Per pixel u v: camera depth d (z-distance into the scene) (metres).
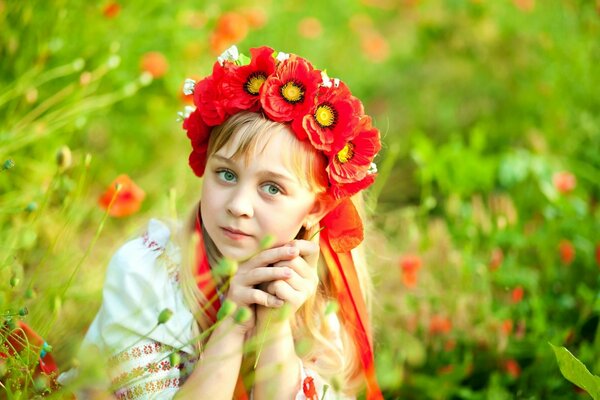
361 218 1.72
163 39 2.99
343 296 1.68
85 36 2.71
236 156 1.43
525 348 2.18
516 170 2.95
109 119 2.91
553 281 2.50
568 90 3.62
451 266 2.49
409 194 3.60
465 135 4.03
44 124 2.20
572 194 2.97
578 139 3.37
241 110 1.46
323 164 1.47
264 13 3.63
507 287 2.30
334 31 4.51
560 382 2.08
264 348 1.56
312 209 1.54
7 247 1.78
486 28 4.33
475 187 3.04
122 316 1.52
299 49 4.02
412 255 2.56
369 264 2.36
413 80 4.38
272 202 1.44
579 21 3.79
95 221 2.51
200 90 1.50
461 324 2.29
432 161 3.04
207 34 3.20
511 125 3.88
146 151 2.99
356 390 1.84
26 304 1.74
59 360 1.80
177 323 1.53
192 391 1.47
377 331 2.29
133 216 2.66
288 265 1.51
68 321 1.88
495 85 4.14
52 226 2.04
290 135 1.43
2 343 1.41
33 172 2.44
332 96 1.45
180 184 2.56
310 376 1.64
